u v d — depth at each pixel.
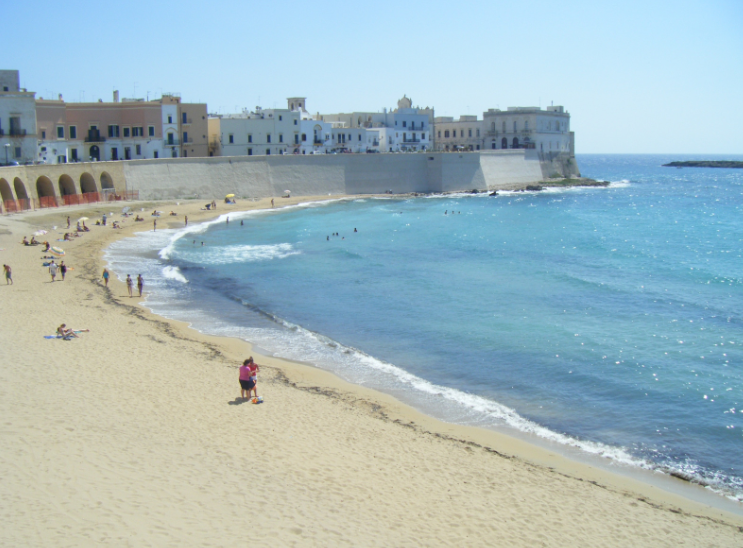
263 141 125.06
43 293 42.09
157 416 22.64
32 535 14.10
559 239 74.50
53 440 19.52
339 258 61.31
